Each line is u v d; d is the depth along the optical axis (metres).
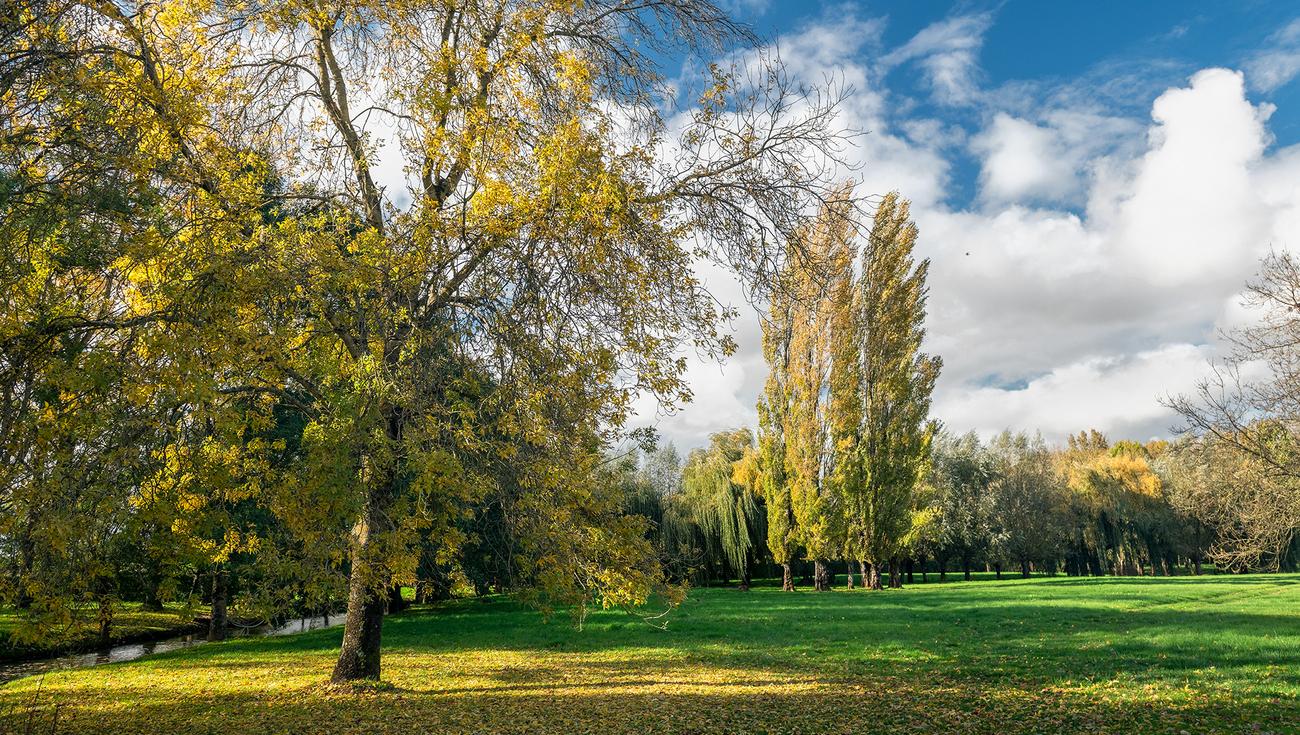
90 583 7.46
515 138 10.09
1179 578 46.75
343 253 10.02
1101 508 59.16
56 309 7.24
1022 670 13.80
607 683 14.02
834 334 41.97
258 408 9.38
